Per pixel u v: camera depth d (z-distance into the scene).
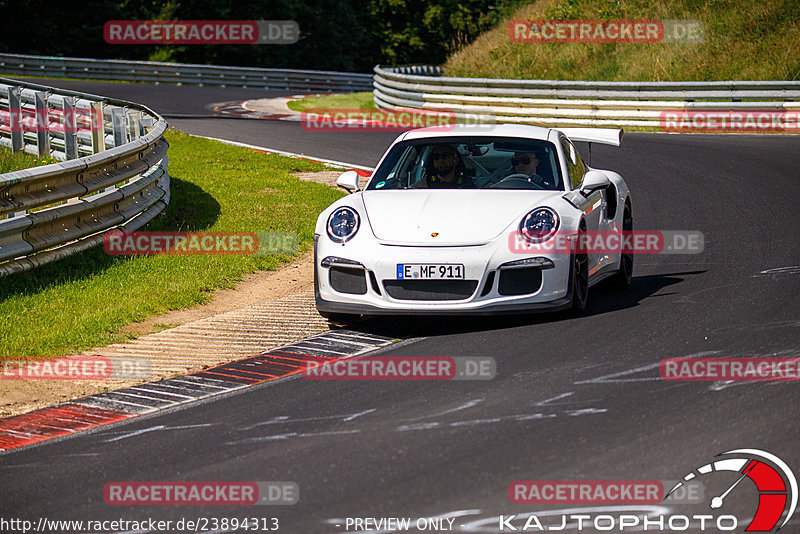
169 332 25.89
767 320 23.81
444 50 196.50
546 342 22.91
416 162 28.56
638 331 23.44
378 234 25.00
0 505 14.79
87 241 33.50
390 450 16.34
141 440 17.64
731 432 16.52
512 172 27.81
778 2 97.19
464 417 17.86
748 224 39.22
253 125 82.88
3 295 28.22
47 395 20.77
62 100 51.81
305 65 188.12
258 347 24.19
